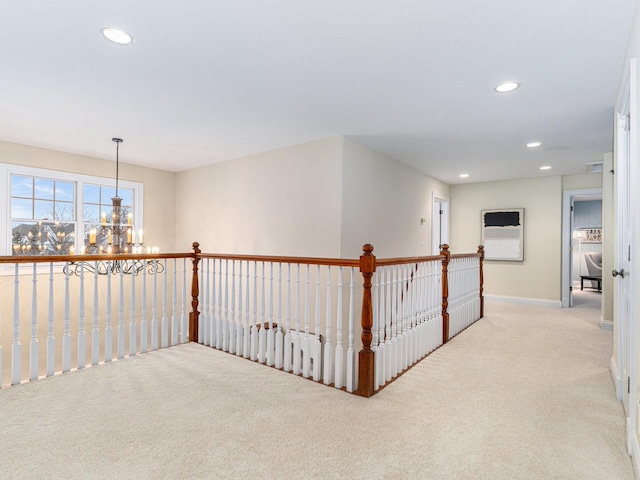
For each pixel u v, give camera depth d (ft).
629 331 6.66
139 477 5.20
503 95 9.45
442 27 6.48
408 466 5.49
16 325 8.57
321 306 12.97
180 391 8.14
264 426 6.63
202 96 9.58
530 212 20.74
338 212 12.99
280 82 8.75
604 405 7.56
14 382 8.52
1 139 13.51
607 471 5.41
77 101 9.90
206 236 17.70
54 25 6.41
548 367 9.86
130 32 6.66
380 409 7.33
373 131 12.50
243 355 10.66
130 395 7.91
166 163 17.39
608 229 14.40
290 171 14.38
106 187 16.88
